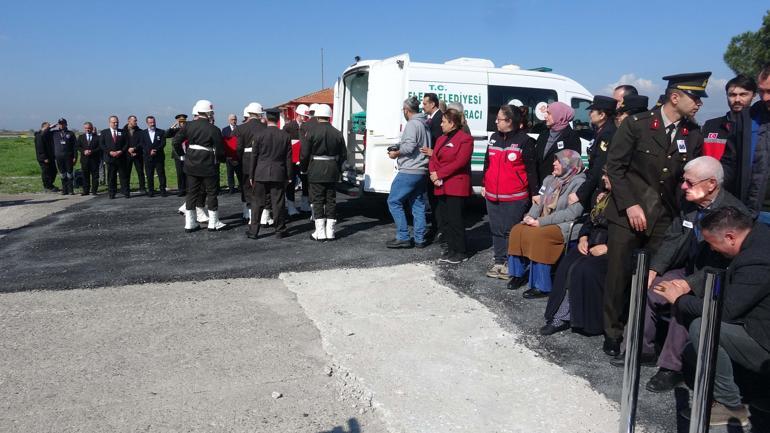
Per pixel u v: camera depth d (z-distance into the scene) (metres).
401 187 7.11
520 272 5.71
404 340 4.65
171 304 5.43
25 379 3.97
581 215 5.41
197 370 4.12
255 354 4.39
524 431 3.39
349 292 5.75
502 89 9.07
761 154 4.13
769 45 20.11
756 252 3.25
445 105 7.57
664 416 3.51
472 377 4.05
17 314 5.16
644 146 3.99
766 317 3.22
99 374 4.05
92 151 13.66
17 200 12.75
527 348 4.51
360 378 4.02
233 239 8.04
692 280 3.66
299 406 3.66
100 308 5.32
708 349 2.64
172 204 11.73
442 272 6.30
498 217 6.05
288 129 9.80
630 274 4.18
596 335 4.70
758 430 3.36
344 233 8.39
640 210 3.99
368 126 8.74
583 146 9.30
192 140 8.37
